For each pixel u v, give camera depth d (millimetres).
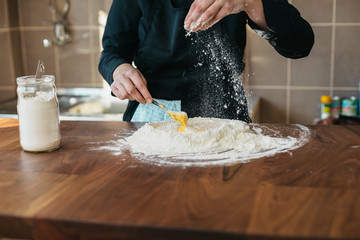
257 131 1176
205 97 1408
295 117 2600
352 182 797
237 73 1427
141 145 1067
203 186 794
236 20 1365
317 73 2529
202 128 1135
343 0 2432
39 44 2779
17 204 729
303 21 1267
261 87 2594
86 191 781
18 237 700
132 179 839
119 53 1441
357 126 1224
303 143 1062
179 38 1356
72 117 2152
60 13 2717
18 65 2781
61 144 1100
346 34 2463
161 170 890
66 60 2781
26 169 910
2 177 864
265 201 719
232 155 982
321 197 730
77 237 674
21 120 1017
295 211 678
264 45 2543
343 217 653
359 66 2488
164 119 1403
